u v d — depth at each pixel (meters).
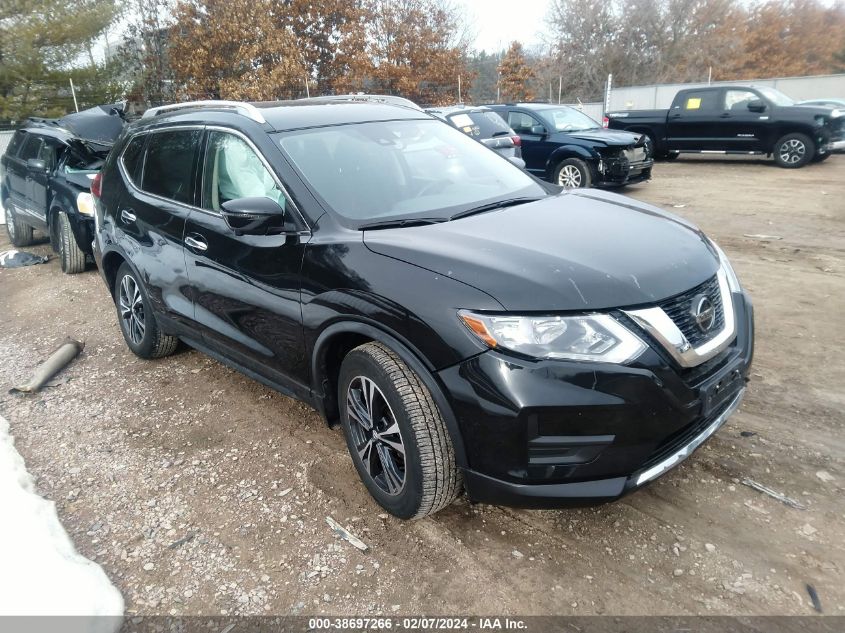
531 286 2.47
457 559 2.76
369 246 2.89
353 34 29.14
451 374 2.51
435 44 34.00
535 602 2.50
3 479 3.38
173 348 5.01
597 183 11.55
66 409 4.36
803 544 2.71
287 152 3.41
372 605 2.54
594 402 2.36
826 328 4.89
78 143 8.13
